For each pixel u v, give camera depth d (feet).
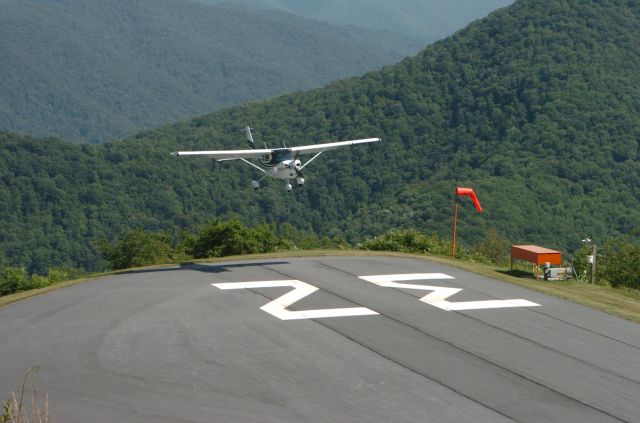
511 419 57.47
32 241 609.01
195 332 76.95
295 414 57.21
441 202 560.20
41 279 159.63
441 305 89.71
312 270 109.29
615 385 65.16
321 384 63.21
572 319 85.61
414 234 150.00
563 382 65.41
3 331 78.38
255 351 71.20
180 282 101.60
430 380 64.80
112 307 87.51
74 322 81.10
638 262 149.28
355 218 633.61
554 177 579.89
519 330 80.38
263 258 122.93
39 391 60.95
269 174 126.82
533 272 114.01
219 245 176.14
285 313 84.64
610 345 76.38
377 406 59.06
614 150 611.06
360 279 103.24
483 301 92.27
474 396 61.62
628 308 92.79
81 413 56.59
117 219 652.48
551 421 57.36
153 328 78.38
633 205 540.52
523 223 499.92
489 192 552.41
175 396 60.13
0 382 62.90
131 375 64.64
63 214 644.27
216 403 58.90
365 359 69.62
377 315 84.48
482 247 188.14
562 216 521.24
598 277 144.56
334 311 85.81
